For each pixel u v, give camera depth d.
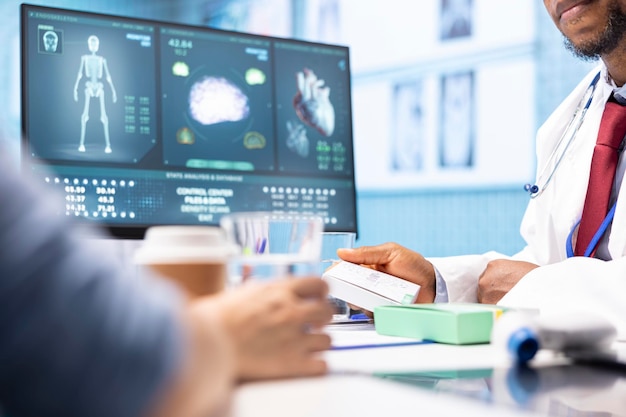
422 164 3.56
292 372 0.58
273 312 0.58
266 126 1.32
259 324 0.57
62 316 0.31
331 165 1.37
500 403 0.49
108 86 1.21
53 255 0.32
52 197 0.35
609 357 0.69
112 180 1.19
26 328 0.30
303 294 0.61
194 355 0.36
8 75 3.62
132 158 1.21
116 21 1.22
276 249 0.72
